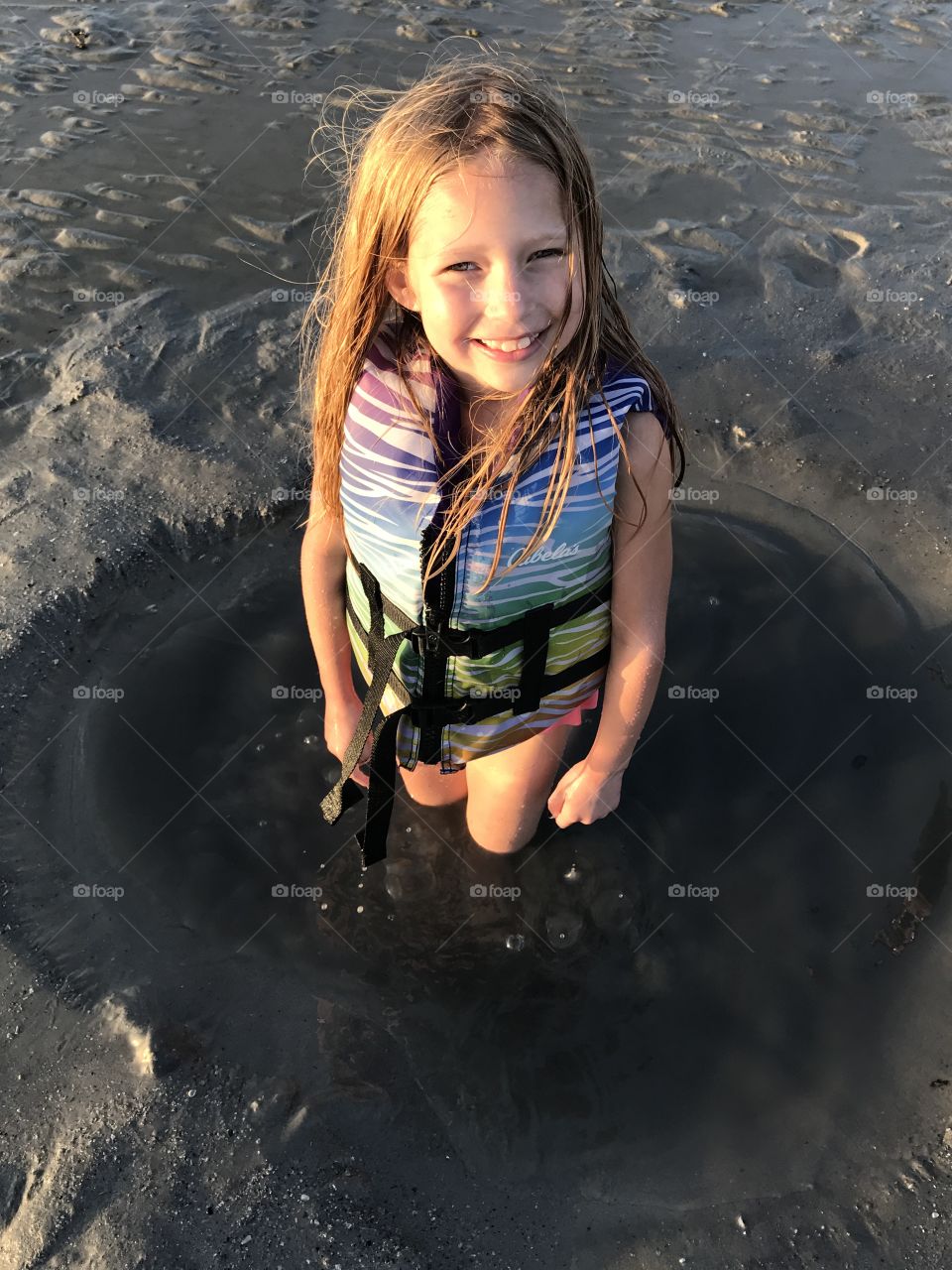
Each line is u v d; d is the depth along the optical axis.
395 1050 1.04
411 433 0.79
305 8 2.96
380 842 0.98
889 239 2.15
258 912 1.15
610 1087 1.03
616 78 2.64
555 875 1.19
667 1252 0.92
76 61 2.71
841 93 2.62
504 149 0.67
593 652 0.92
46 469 1.62
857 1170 0.97
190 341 1.87
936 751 1.30
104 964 1.09
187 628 1.43
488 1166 0.97
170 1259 0.89
